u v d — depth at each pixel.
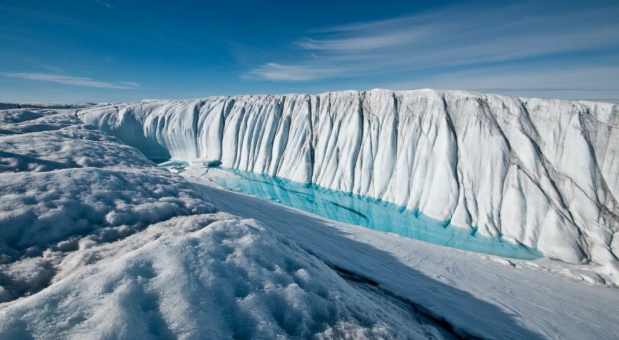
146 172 9.09
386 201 33.34
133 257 3.68
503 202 27.00
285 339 3.32
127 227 5.39
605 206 23.61
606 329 11.00
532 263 19.28
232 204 13.89
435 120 34.59
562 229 23.41
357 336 3.81
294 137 45.09
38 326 2.61
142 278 3.40
